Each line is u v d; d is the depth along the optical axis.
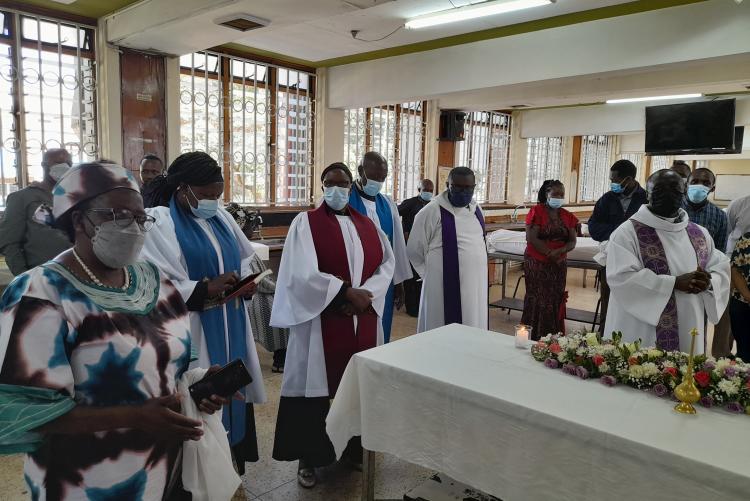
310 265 2.21
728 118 6.70
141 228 1.09
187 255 1.88
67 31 4.59
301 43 5.73
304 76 6.80
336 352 2.26
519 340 2.10
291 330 2.30
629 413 1.49
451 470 1.72
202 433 1.10
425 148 8.33
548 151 10.81
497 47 5.36
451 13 4.52
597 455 1.38
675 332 2.33
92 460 1.05
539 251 4.08
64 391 0.99
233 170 6.14
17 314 0.97
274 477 2.41
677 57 4.34
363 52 6.13
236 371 1.25
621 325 2.47
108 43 4.61
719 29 4.13
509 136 9.92
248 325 2.09
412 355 1.98
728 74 5.68
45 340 0.97
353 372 1.98
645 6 4.44
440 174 8.48
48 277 1.02
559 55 4.98
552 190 4.05
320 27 5.19
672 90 6.38
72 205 1.04
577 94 6.78
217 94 5.89
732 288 3.13
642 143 12.36
